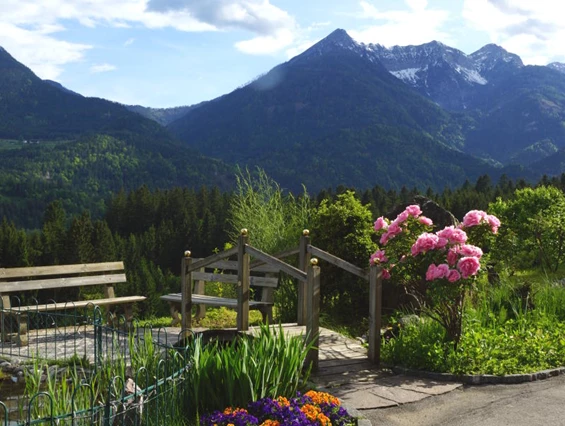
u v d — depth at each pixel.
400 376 6.82
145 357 6.13
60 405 4.82
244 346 5.57
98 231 71.25
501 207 19.03
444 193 78.44
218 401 5.22
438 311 7.69
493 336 7.72
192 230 77.94
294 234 13.02
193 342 5.72
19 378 7.18
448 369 6.85
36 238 72.38
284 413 4.78
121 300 9.78
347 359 7.45
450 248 7.09
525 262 16.80
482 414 5.60
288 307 10.78
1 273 9.16
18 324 8.51
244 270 7.92
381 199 77.88
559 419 5.46
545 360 7.25
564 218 16.17
